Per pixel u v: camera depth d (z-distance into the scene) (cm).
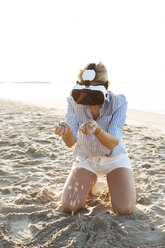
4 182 356
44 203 304
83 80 254
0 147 512
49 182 359
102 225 253
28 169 402
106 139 248
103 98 249
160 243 232
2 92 2356
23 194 325
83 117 281
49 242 232
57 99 1583
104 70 258
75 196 279
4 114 916
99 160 290
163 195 319
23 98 1650
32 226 258
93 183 296
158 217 269
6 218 272
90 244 228
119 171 284
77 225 252
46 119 820
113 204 274
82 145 288
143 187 344
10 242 234
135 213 276
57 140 566
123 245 229
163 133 666
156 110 1098
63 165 423
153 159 453
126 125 768
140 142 568
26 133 623
